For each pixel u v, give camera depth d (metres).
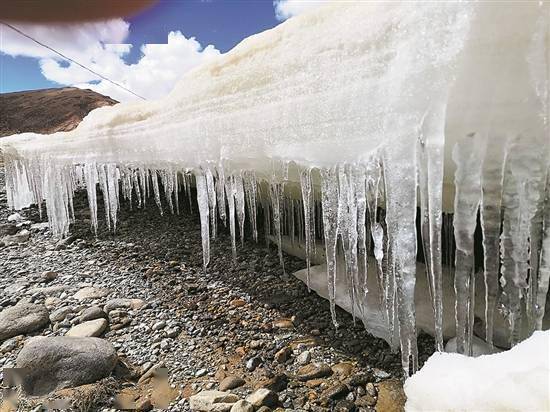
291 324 3.34
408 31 1.98
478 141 1.90
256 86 3.30
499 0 1.62
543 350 1.46
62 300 3.96
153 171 5.53
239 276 4.38
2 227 6.46
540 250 1.99
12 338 3.22
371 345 2.92
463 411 1.42
